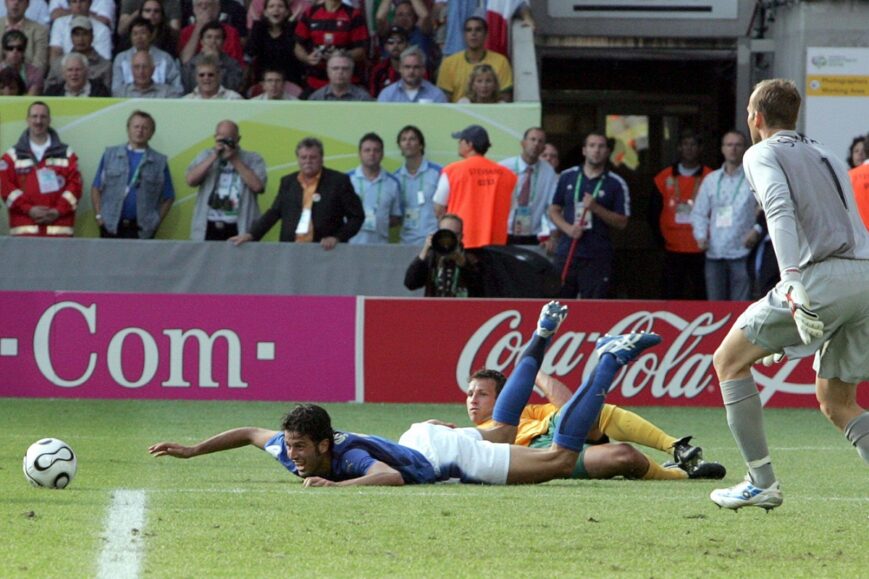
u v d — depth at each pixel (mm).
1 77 58156
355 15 60219
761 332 20594
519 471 26594
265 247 52250
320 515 21812
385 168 56719
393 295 52250
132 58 58812
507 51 63156
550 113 76500
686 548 19328
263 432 26984
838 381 21406
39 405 44938
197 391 46906
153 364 46906
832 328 20531
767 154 20547
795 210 20438
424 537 19891
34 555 17891
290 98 59938
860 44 65750
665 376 46875
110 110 56312
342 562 17875
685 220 56719
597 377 26234
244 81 59781
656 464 28641
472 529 20672
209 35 58875
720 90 74000
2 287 52375
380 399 47062
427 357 47000
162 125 56531
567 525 21219
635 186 75562
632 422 28969
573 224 51969
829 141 66062
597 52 71312
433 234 46812
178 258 52438
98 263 52469
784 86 21234
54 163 54250
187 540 19328
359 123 56656
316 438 25672
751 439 21016
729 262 54375
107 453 32438
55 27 59438
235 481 26828
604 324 46625
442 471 26656
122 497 23750
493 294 48625
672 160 76000
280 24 60094
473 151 50469
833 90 65875
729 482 28172
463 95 60344
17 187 54031
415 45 60656
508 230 53625
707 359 46969
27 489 24750
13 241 52406
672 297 57750
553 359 46625
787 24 68250
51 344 46938
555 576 17141
